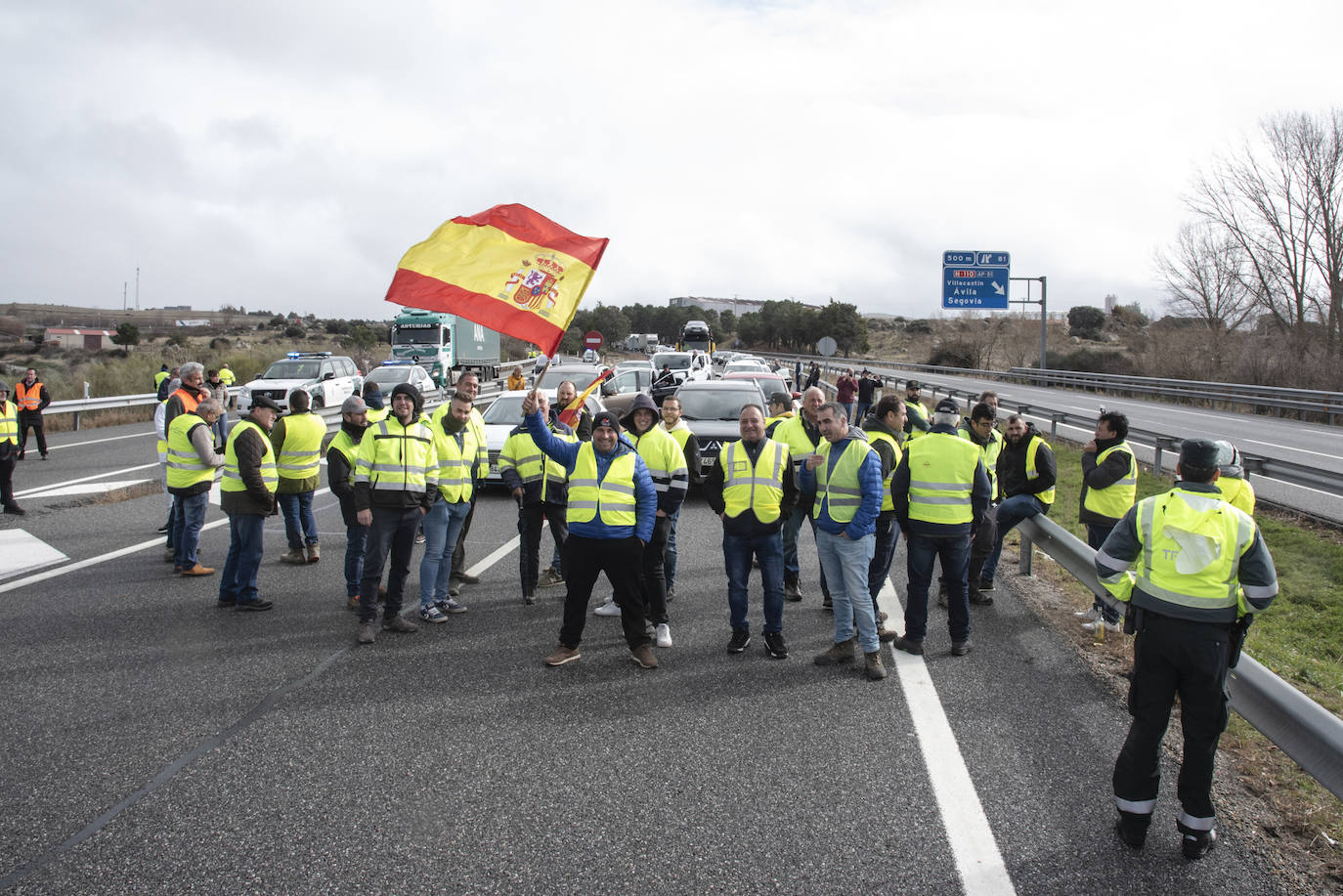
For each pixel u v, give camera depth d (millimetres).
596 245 6410
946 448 6078
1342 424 24344
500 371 47312
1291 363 32406
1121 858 3635
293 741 4672
